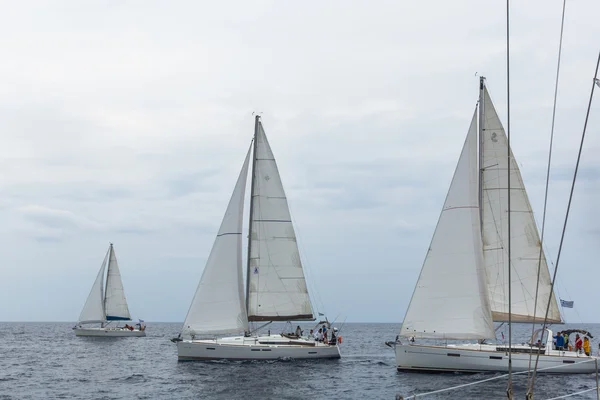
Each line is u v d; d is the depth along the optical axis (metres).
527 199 43.16
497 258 43.16
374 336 144.12
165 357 66.62
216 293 50.97
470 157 42.97
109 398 37.22
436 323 42.47
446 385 38.62
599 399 19.94
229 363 49.91
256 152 53.22
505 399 33.62
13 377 48.38
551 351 41.97
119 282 99.50
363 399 35.38
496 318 42.88
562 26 13.07
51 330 182.62
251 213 52.91
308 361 51.06
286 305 52.62
